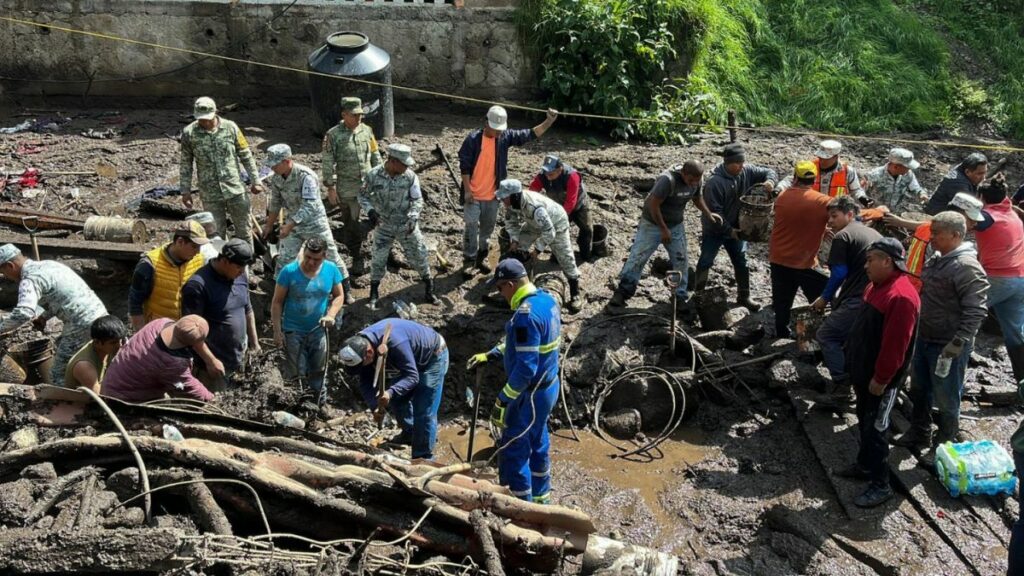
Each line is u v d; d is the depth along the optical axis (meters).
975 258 7.32
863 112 15.28
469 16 13.52
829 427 8.14
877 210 9.00
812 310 8.36
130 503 5.51
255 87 14.13
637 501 7.62
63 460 5.81
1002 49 16.83
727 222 9.35
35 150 12.51
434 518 5.68
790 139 14.06
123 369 6.66
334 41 12.56
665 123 12.95
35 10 13.61
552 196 9.80
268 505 5.66
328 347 8.41
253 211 10.93
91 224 9.74
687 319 9.54
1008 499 7.24
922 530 7.09
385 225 9.15
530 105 13.97
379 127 12.80
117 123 13.57
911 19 16.75
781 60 15.52
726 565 6.88
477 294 9.80
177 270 7.86
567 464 8.13
